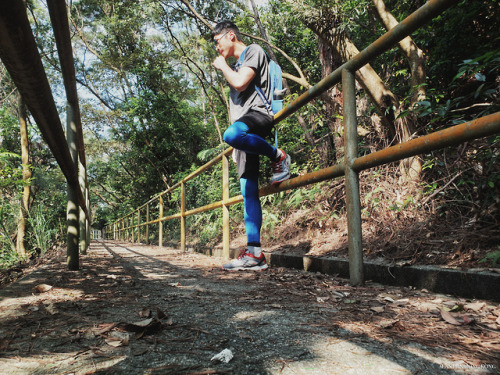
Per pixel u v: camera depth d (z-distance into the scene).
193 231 7.37
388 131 3.72
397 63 3.98
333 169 2.05
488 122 1.24
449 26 3.23
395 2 4.44
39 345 0.84
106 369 0.70
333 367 0.74
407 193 2.82
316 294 1.58
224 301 1.40
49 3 1.37
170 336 0.93
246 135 2.36
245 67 2.33
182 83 15.02
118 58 14.47
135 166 16.94
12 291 1.56
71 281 1.88
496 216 2.11
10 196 8.77
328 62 5.57
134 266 2.82
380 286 1.86
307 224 4.05
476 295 1.50
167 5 10.89
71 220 2.44
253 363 0.75
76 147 2.47
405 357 0.80
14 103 12.06
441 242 2.10
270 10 6.75
